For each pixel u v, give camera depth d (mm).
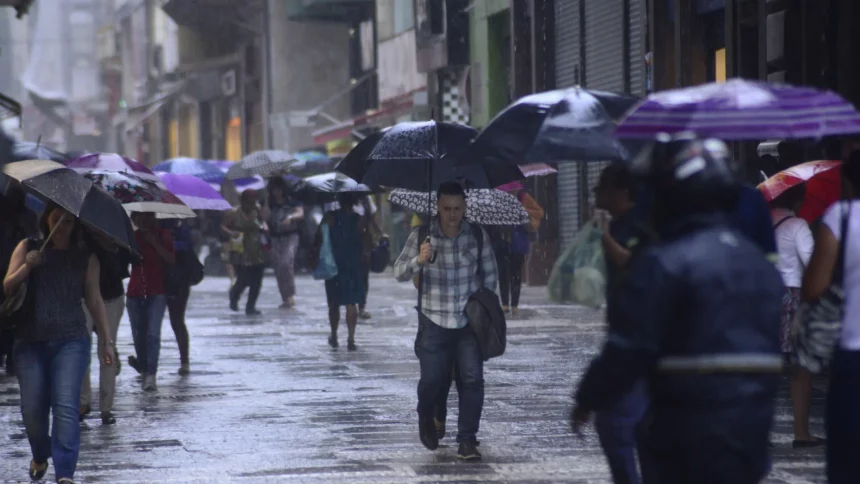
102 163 35125
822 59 45219
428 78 96250
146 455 26328
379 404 32750
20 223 35000
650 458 13234
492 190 27906
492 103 86438
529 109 24391
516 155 24422
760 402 12664
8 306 21938
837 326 16750
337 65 146250
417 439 27516
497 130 24516
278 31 145000
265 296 74250
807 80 45469
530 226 56562
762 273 12812
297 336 50750
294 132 143125
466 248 24766
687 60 57125
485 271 24906
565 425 28844
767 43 48188
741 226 20531
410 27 103250
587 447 26281
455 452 25953
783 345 26938
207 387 36531
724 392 12555
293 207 64938
